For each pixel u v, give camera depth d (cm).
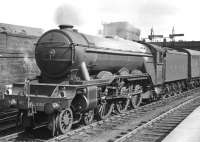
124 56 1198
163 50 1666
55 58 918
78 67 930
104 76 1032
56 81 938
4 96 890
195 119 973
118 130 904
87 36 1020
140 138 790
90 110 971
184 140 682
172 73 1859
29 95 847
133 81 1303
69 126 861
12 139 818
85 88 893
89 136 827
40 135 880
